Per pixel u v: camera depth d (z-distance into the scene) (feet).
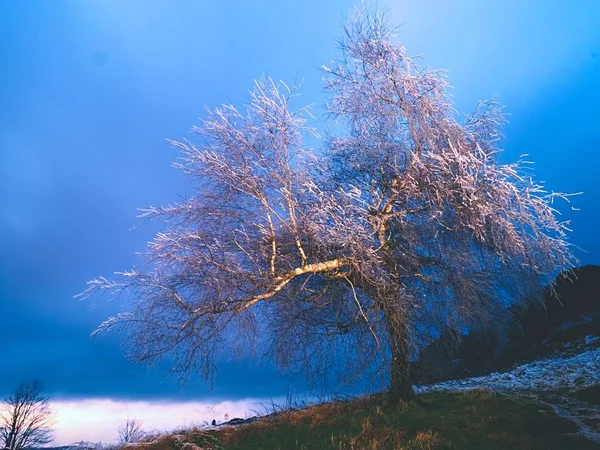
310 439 35.19
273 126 39.01
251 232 38.73
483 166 35.32
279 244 39.81
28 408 80.23
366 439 33.19
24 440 77.46
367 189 42.68
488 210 34.22
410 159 39.65
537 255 37.60
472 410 39.45
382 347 39.09
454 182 35.91
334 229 35.17
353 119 40.96
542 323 89.35
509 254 38.06
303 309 42.11
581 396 45.21
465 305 39.37
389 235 41.70
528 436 33.01
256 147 39.24
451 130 38.14
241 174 38.09
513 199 35.81
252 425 40.29
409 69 38.88
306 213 38.01
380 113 39.04
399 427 35.50
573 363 62.85
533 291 42.24
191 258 33.58
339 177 45.32
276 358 41.11
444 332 42.06
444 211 38.50
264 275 36.14
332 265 37.99
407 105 37.99
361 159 43.01
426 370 44.52
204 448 35.99
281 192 38.06
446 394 46.47
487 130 42.70
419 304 39.70
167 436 39.47
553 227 35.96
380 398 43.24
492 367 81.05
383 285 36.50
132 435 43.21
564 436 32.81
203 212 37.76
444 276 40.32
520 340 88.38
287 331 41.19
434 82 38.55
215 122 38.24
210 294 34.50
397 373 41.34
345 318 43.16
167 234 35.29
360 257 34.96
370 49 39.91
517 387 56.49
